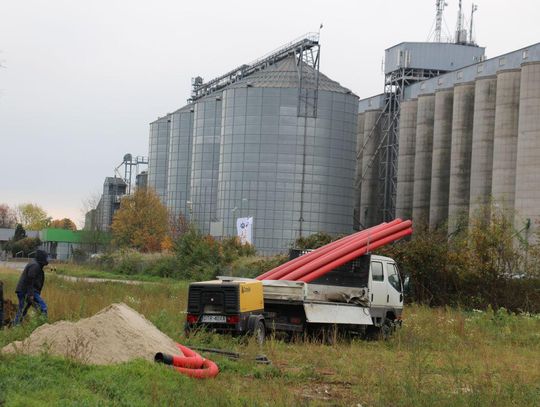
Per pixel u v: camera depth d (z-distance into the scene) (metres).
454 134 91.88
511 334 23.41
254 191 102.94
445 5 116.12
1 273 45.25
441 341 20.41
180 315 21.50
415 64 106.62
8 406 8.48
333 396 11.96
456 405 10.68
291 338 19.89
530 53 83.44
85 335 12.12
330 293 21.91
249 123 103.50
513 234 38.84
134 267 59.94
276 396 10.88
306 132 102.06
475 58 107.31
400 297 22.84
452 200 91.44
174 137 132.25
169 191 132.62
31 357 10.96
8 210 184.00
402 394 11.31
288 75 105.12
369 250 22.47
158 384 10.55
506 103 81.94
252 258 52.78
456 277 35.72
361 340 20.75
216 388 10.77
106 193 167.75
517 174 78.19
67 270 59.38
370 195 113.00
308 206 101.94
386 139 110.75
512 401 11.20
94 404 9.09
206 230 117.38
